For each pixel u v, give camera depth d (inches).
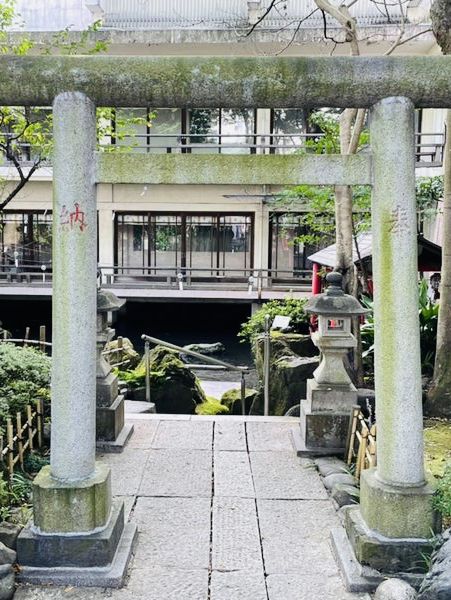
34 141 375.6
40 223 812.6
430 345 319.3
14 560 142.6
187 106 148.8
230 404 361.7
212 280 813.2
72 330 144.9
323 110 567.8
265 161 148.1
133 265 827.4
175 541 161.6
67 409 146.2
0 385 222.7
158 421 262.8
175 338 705.0
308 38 614.5
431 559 137.9
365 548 142.4
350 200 307.4
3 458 186.7
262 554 155.7
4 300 741.9
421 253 374.6
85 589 139.8
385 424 147.0
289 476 205.3
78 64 143.4
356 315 237.8
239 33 616.1
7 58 144.1
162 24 701.9
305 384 314.0
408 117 142.2
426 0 612.1
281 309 472.7
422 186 442.3
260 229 795.4
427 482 147.6
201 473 207.0
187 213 811.4
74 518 143.9
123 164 146.7
